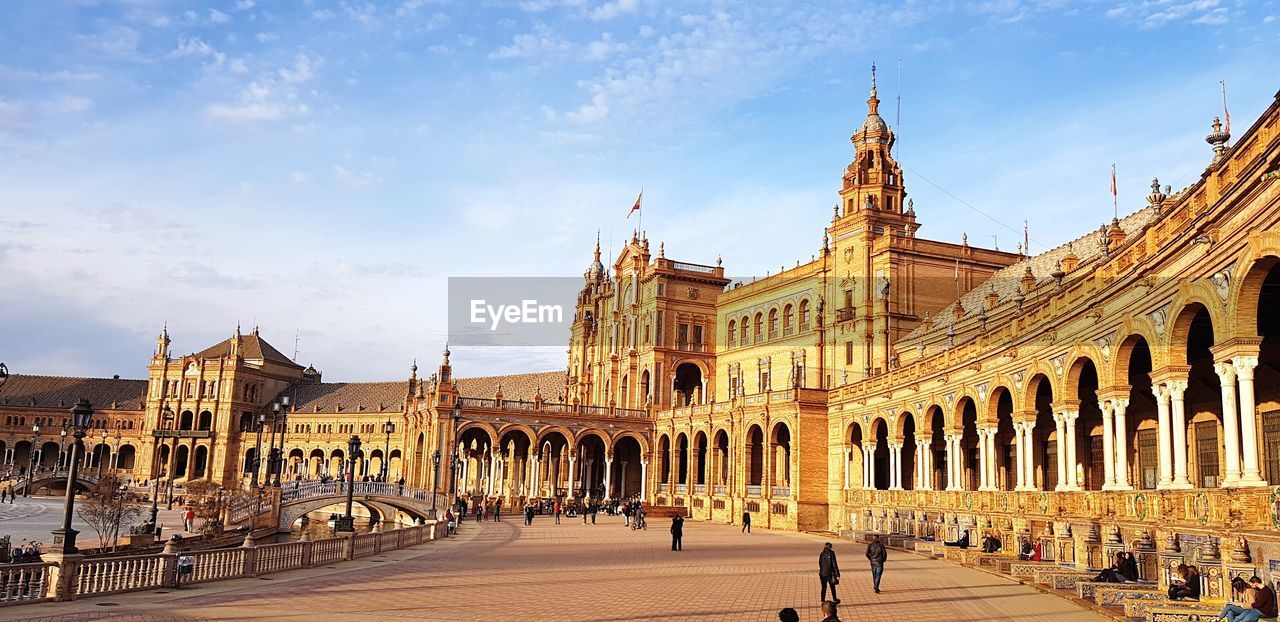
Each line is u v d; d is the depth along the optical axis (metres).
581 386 115.50
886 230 76.38
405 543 47.19
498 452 89.81
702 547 51.12
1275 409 31.20
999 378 43.62
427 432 90.56
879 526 60.66
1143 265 28.41
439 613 23.95
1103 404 32.47
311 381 183.25
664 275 100.69
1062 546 33.69
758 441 83.88
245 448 162.88
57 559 24.31
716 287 103.12
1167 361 27.14
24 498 124.31
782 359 88.81
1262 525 21.55
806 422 73.06
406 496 80.50
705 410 87.69
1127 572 27.77
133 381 178.38
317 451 160.25
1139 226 53.50
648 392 99.62
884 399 62.16
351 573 33.31
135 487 143.50
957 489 49.44
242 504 74.25
